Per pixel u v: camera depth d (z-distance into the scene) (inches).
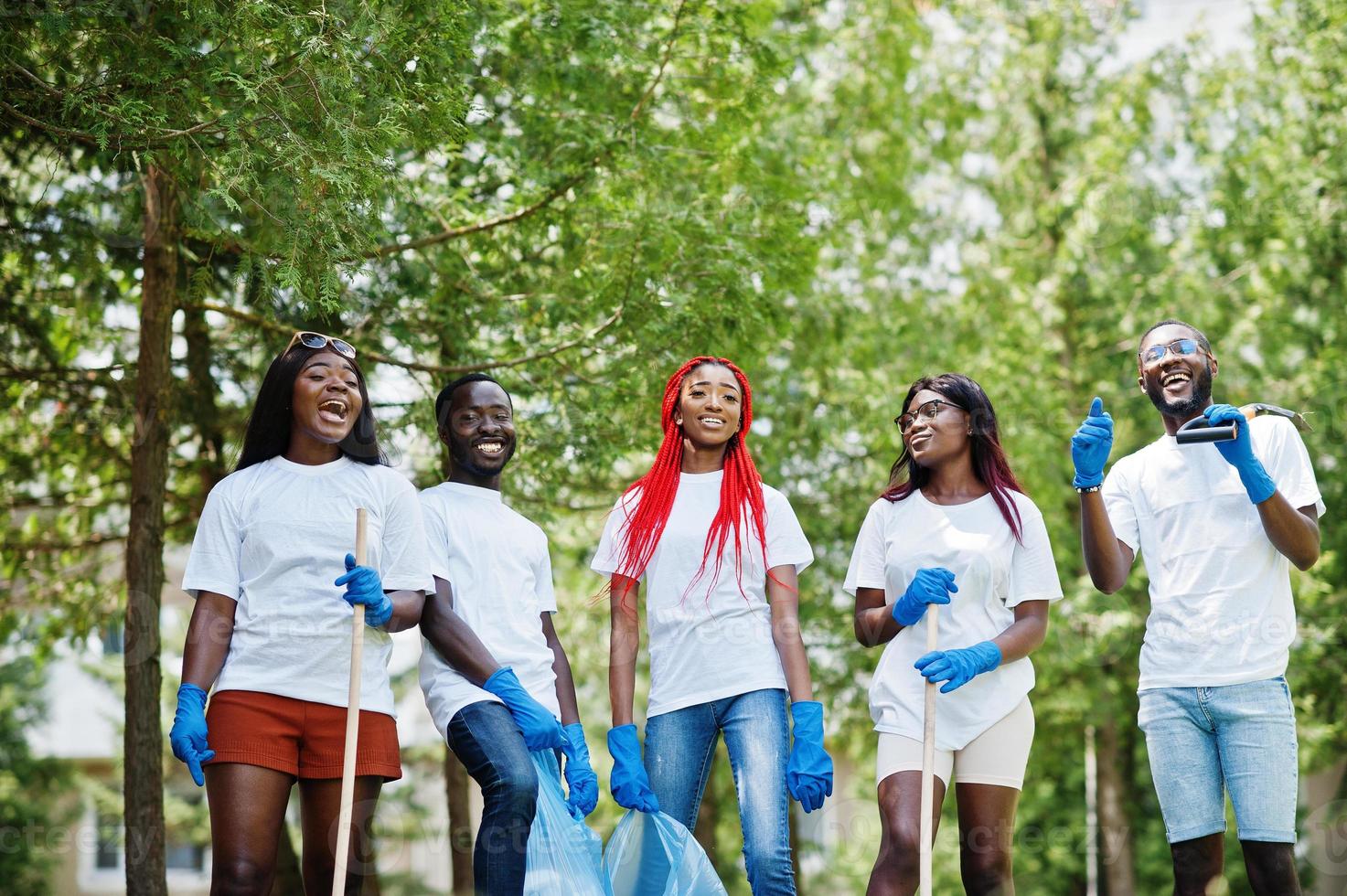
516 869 159.9
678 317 254.4
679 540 178.4
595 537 392.5
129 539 247.8
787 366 396.5
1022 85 518.9
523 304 282.7
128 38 176.2
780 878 161.8
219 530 163.8
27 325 289.7
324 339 171.0
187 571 162.6
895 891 159.8
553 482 291.0
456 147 257.8
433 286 279.4
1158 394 175.3
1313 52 410.9
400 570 167.6
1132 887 489.7
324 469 168.6
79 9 170.9
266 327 269.4
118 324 313.3
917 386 177.8
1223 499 170.2
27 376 290.2
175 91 180.1
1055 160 522.9
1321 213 407.8
